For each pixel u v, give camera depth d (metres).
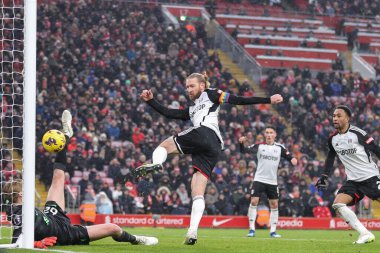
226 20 81.56
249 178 48.78
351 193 21.56
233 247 18.92
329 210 49.25
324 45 80.94
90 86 57.50
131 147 51.72
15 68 57.62
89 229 17.61
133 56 65.19
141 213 45.31
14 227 17.11
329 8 87.31
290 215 48.22
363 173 21.41
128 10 72.19
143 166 17.25
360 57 79.88
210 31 76.88
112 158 50.16
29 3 16.86
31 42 16.80
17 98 53.12
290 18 85.31
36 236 16.92
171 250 16.75
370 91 68.56
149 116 56.19
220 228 44.28
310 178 54.72
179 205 46.44
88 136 50.88
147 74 62.91
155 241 18.72
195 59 67.00
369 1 88.62
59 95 55.62
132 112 56.69
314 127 61.75
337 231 42.16
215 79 64.69
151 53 66.06
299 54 78.25
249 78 72.25
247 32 80.25
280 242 23.14
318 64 76.75
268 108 65.19
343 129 21.56
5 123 50.09
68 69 59.84
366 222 47.00
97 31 65.12
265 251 17.66
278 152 31.94
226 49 75.44
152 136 53.81
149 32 69.19
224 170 49.66
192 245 18.67
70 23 65.50
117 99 56.72
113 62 61.78
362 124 64.25
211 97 18.20
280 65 75.69
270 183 32.03
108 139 51.38
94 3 69.69
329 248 19.27
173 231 36.88
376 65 78.94
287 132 62.31
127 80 60.06
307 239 28.34
